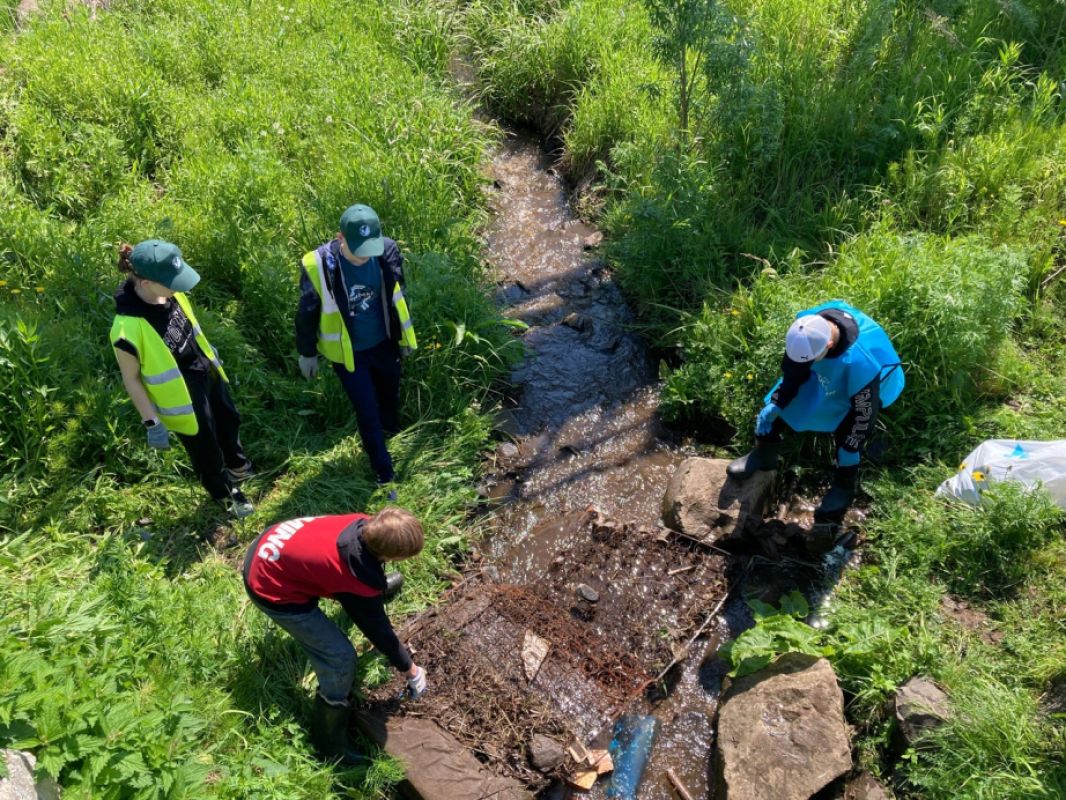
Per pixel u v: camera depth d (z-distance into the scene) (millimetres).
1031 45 7113
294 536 3199
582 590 4355
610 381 5715
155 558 4305
